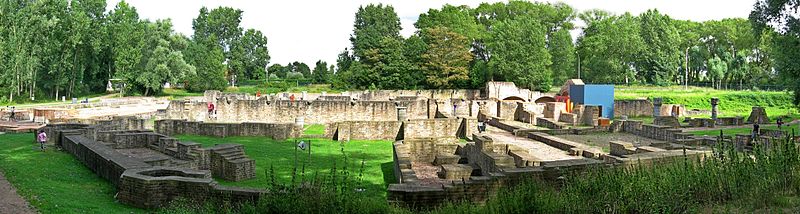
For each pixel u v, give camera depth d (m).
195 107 60.66
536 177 17.41
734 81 120.94
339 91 99.62
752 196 12.91
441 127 46.47
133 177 17.36
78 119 47.84
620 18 117.69
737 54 116.12
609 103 70.06
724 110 82.69
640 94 92.12
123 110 63.97
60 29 83.38
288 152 35.41
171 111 59.47
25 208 15.64
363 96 85.94
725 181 13.59
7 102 74.88
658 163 19.22
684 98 86.69
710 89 106.00
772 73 109.19
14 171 21.92
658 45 113.38
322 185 13.84
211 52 111.75
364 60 113.00
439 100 68.31
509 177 17.02
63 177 21.81
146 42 102.75
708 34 129.75
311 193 13.27
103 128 39.28
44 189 18.59
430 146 31.67
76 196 18.14
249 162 25.27
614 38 108.31
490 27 119.25
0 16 76.31
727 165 14.69
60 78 85.12
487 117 60.69
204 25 138.50
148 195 16.95
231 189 16.41
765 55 122.50
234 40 139.25
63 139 30.64
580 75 115.06
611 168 17.17
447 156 29.83
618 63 107.62
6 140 34.41
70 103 74.56
